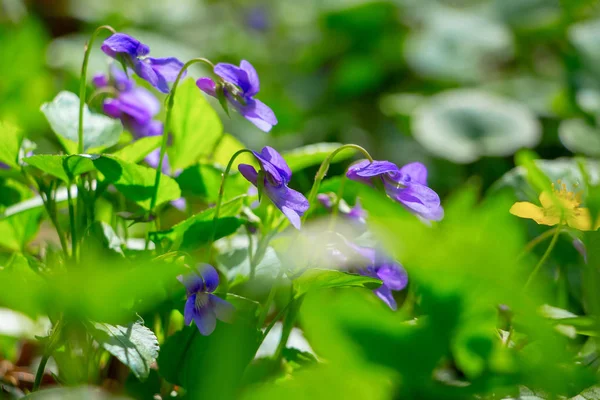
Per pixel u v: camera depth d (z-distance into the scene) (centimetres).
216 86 37
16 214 40
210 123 41
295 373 37
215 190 40
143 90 44
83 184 39
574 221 37
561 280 43
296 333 43
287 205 36
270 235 39
